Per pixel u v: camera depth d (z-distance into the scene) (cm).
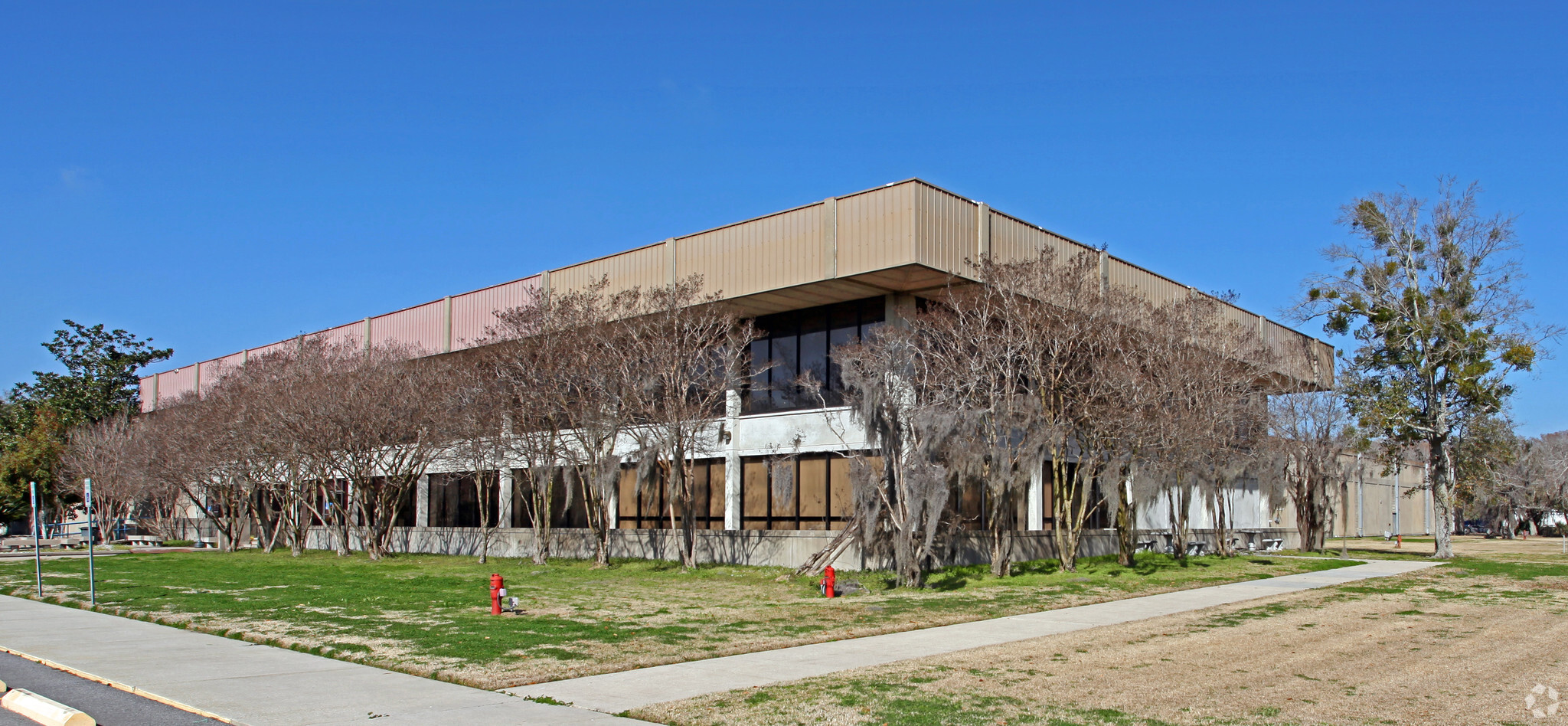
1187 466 3083
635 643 1518
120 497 5453
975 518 3122
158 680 1227
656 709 1050
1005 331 2648
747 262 3130
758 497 3359
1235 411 3300
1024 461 2645
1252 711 1050
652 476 3538
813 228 2964
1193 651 1467
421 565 3447
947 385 2588
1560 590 2391
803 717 1018
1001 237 3034
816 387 2928
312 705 1078
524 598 2231
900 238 2753
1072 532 2861
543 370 3173
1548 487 6362
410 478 3884
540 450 3209
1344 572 2947
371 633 1622
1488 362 3666
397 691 1154
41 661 1398
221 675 1263
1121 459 2859
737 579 2739
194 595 2302
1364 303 3906
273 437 3728
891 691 1153
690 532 3072
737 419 3434
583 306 3184
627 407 3048
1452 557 3662
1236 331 3466
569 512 3984
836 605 2070
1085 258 2841
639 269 3475
